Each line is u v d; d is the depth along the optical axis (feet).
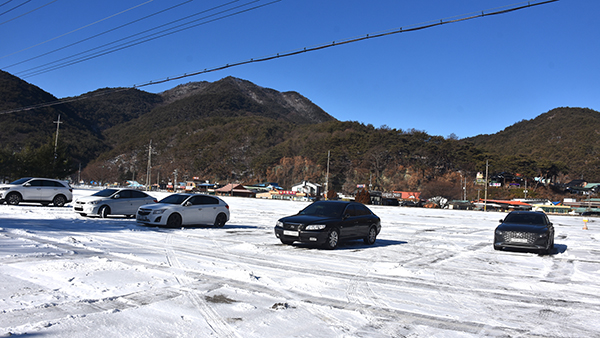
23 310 16.89
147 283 22.43
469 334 16.46
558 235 70.23
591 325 18.25
